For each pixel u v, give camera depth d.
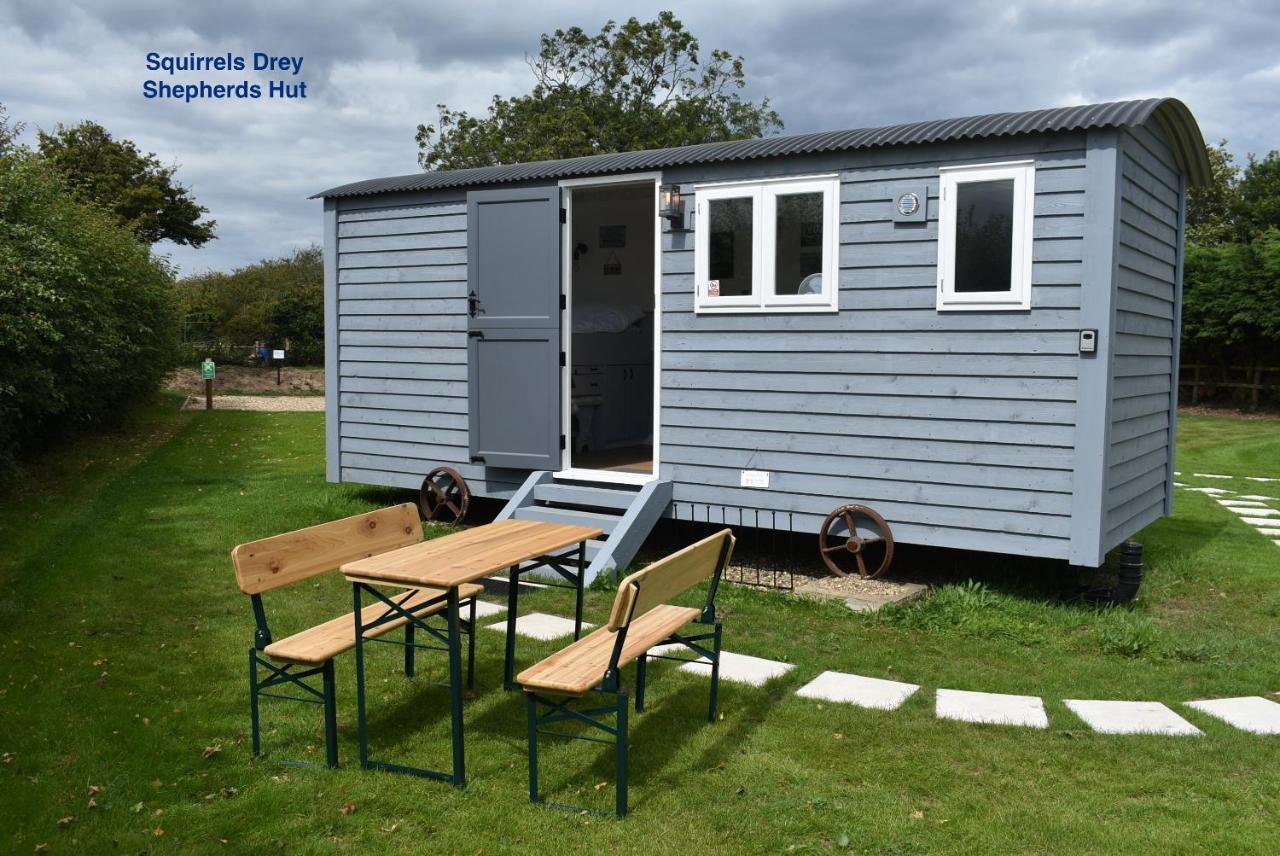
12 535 8.16
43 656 5.28
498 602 6.53
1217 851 3.36
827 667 5.35
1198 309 22.62
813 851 3.38
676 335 7.90
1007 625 6.12
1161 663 5.54
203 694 4.79
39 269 9.73
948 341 6.79
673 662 5.30
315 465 12.69
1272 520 10.20
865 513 7.13
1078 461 6.38
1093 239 6.25
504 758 4.10
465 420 9.06
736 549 8.45
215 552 7.77
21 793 3.72
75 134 30.78
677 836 3.48
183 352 21.09
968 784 3.87
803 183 7.25
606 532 7.80
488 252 8.67
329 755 4.00
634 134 29.14
